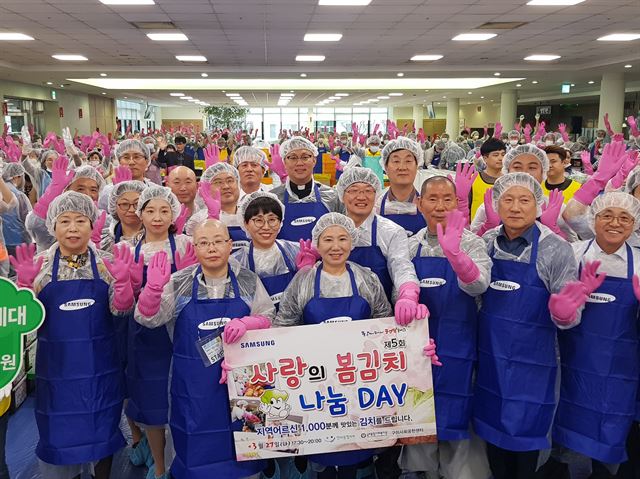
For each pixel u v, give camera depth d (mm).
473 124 35844
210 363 2291
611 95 17266
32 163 7246
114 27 10305
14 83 19031
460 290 2520
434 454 2766
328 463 2436
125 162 4367
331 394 2307
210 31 10688
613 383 2385
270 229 2668
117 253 2359
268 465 2648
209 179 3494
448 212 2549
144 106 35531
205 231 2289
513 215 2379
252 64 15875
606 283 2391
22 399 3855
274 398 2289
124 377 2719
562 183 4145
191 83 22062
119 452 3303
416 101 31875
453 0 8328
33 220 3387
